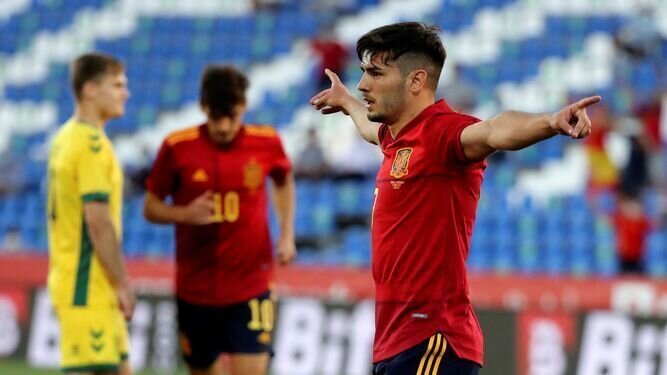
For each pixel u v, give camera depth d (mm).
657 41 72625
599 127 58125
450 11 79750
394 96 17406
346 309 39531
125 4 85250
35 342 42062
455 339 17078
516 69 73625
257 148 26781
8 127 77625
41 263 44656
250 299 26469
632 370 36594
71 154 23875
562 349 37125
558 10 78250
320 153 61469
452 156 16812
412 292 17188
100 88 24266
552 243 54875
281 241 28281
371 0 81875
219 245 26359
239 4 84188
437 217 17062
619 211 53219
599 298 41000
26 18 85562
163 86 78125
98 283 23969
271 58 79188
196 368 27312
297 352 39781
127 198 61812
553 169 63000
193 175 26359
